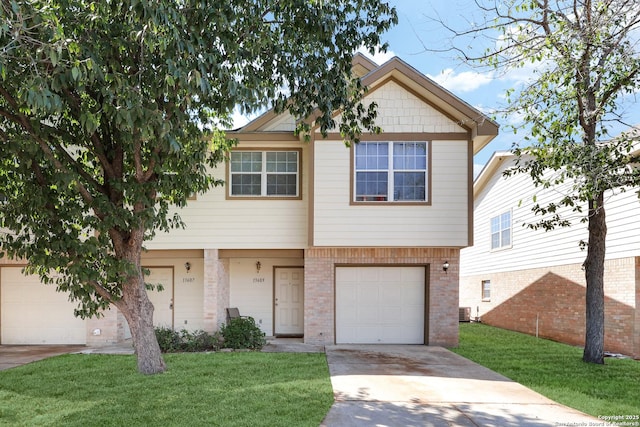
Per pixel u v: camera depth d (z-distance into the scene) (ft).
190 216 41.96
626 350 37.50
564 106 32.68
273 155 42.45
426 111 39.96
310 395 23.27
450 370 30.25
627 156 29.96
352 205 39.47
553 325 48.91
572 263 45.60
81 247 22.82
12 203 23.49
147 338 27.43
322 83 25.20
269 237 41.91
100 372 28.60
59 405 21.91
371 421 19.90
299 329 47.42
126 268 23.95
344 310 42.73
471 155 39.60
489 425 19.63
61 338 43.06
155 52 20.65
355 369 30.22
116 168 25.85
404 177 39.88
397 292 42.86
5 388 25.22
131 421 19.49
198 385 25.00
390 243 39.37
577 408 22.04
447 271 41.32
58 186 23.03
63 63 17.94
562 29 29.63
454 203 39.50
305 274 41.57
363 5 23.88
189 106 22.36
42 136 21.61
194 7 19.70
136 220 24.13
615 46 28.04
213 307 41.45
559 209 47.91
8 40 17.34
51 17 16.52
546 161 32.58
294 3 22.94
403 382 26.78
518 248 57.26
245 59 23.30
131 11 18.04
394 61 38.68
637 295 36.63
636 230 36.52
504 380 27.55
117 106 18.94
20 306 43.42
